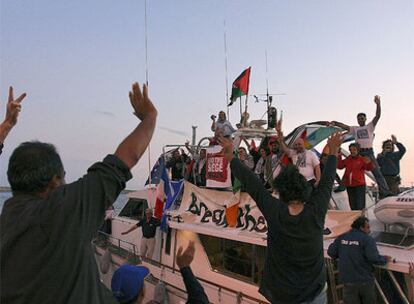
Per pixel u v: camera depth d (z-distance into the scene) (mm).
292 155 7277
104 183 1365
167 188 9688
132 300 2203
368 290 4789
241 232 7211
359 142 7586
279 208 2688
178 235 9273
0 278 1247
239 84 10664
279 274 2666
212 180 8844
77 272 1286
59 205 1306
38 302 1227
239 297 6766
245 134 10156
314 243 2572
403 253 5039
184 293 7973
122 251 11297
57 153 1591
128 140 1550
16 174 1462
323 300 2639
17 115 2434
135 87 1729
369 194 8086
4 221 1367
